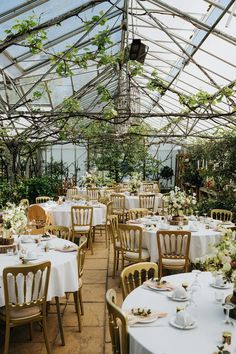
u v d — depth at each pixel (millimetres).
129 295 3090
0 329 4332
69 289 4125
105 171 16922
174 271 6285
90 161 17141
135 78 8969
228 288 3266
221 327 2523
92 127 11727
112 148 16531
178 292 3008
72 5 4758
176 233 5168
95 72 8148
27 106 8102
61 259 4184
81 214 8133
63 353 3756
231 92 6199
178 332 2445
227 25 4250
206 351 2205
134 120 13578
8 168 12086
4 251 4430
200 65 6188
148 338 2369
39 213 7465
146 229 5863
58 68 5824
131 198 10977
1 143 10344
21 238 4996
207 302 2963
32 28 4074
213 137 9500
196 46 5586
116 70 7977
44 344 3971
